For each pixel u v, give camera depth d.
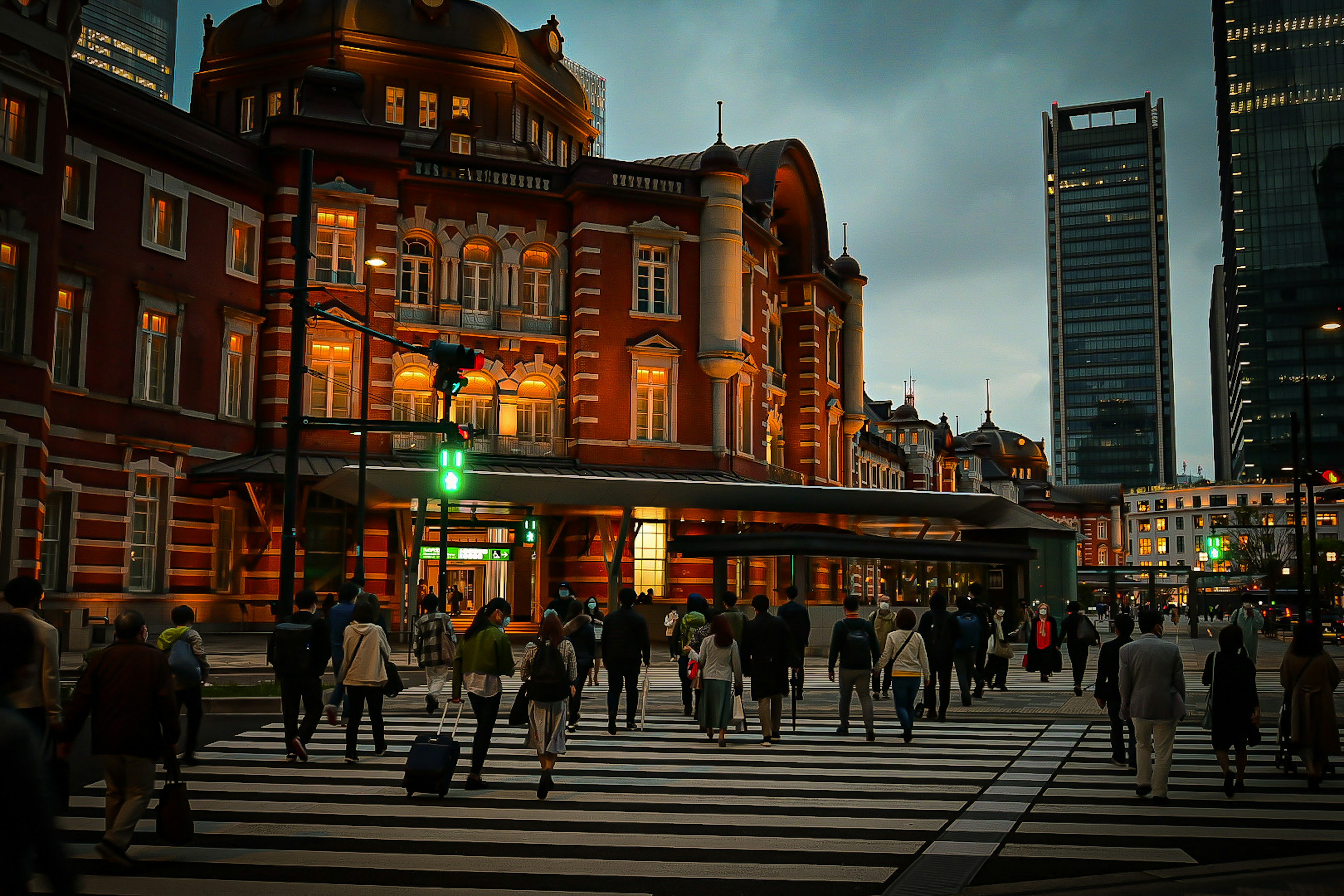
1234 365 172.25
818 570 32.94
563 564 38.16
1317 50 157.38
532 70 46.50
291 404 18.42
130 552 30.95
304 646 12.70
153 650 8.00
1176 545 169.12
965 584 38.19
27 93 23.62
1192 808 10.35
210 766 12.29
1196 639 54.94
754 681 14.55
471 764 12.02
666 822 9.55
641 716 17.38
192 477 32.72
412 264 38.06
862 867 8.02
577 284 39.03
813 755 13.51
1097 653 39.53
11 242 23.33
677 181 40.53
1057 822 9.67
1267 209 158.50
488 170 38.94
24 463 23.23
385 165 36.88
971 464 129.75
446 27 44.88
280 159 36.09
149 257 32.06
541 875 7.77
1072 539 42.03
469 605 39.00
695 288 40.25
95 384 30.27
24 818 3.86
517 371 38.44
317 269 36.16
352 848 8.53
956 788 11.30
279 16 45.06
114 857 7.74
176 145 32.53
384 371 36.44
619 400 38.81
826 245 51.56
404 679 23.00
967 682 19.22
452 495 19.41
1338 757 13.77
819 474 49.44
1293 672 11.67
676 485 33.66
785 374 49.78
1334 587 104.69
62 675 19.83
